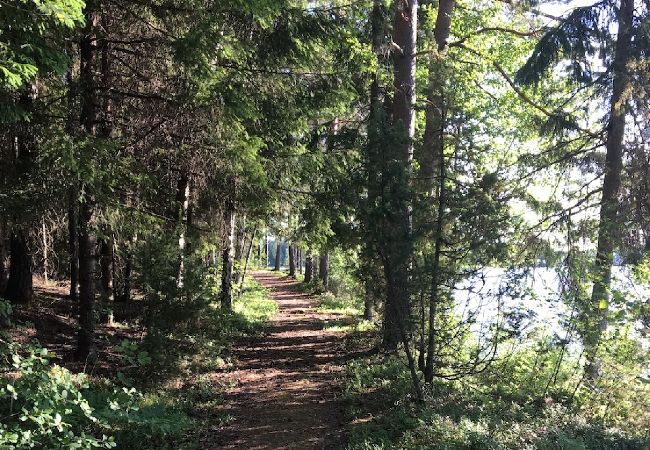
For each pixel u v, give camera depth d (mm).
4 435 4242
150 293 9305
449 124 7984
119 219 9883
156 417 6527
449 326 8227
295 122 10141
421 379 8695
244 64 8898
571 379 8289
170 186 12680
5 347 5902
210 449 6738
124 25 9250
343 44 10141
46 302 13891
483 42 17000
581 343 7430
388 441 6492
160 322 9234
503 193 10039
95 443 4832
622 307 6992
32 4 4891
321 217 11289
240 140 8336
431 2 16641
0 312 6082
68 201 8289
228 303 16703
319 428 7547
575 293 7547
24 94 7312
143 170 8516
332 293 26688
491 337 7801
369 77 13312
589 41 10883
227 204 14172
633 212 10281
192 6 7543
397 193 7301
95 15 8414
